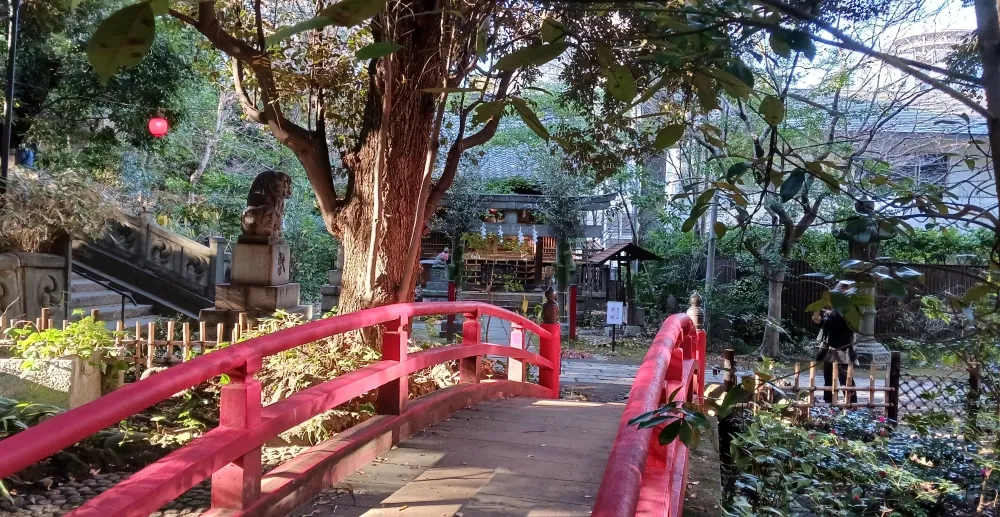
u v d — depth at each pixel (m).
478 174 18.47
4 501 3.45
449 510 3.12
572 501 3.27
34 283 8.04
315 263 19.09
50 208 8.13
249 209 8.84
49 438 1.74
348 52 5.56
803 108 10.82
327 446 3.53
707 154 13.52
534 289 20.38
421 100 5.39
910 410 7.99
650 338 15.76
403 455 3.94
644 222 19.53
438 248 22.72
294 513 3.05
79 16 10.93
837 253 13.98
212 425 4.74
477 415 5.04
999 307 1.54
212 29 4.96
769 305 13.78
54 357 4.68
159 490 2.21
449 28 4.61
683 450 3.57
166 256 11.21
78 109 11.69
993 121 1.04
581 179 17.56
